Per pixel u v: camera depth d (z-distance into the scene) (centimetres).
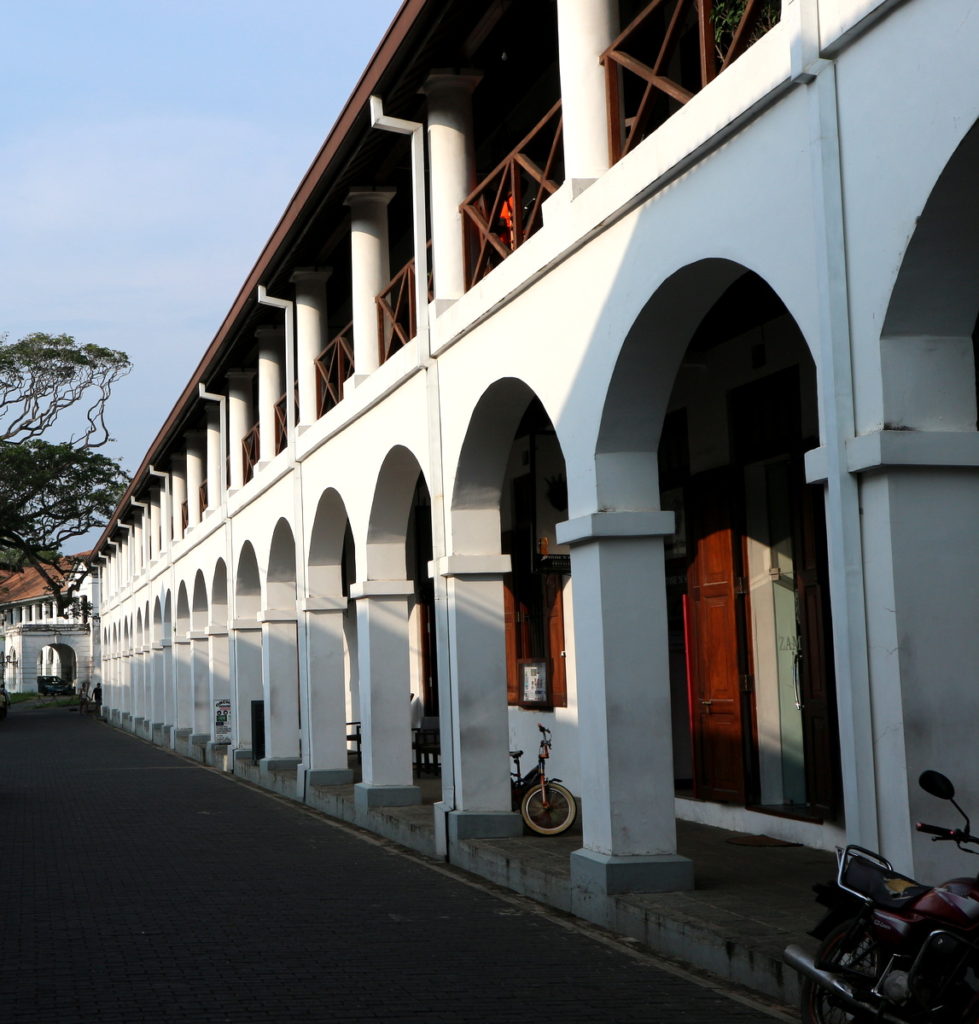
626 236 832
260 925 880
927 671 598
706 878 893
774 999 657
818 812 1026
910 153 578
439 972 735
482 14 1066
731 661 1148
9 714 6219
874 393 609
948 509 606
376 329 1433
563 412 923
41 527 5256
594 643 870
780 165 678
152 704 3372
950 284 593
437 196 1176
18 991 703
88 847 1296
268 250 1634
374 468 1377
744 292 977
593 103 898
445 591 1168
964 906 518
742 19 721
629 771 852
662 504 1278
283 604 1942
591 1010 646
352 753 2150
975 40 535
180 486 2912
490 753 1141
